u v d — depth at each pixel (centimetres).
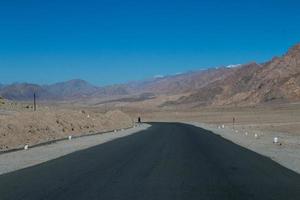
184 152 2934
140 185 1562
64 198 1321
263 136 5250
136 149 3200
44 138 4525
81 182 1634
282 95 18875
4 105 8094
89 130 6341
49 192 1424
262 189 1509
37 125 4725
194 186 1550
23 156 2748
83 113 7269
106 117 8294
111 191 1439
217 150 3131
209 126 8312
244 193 1427
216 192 1437
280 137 5056
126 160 2433
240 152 2991
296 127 7550
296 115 11588
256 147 3550
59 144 3853
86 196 1352
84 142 4100
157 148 3275
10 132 4000
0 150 3216
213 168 2084
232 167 2138
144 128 7525
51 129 5006
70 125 5831
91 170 2000
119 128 7688
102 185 1562
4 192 1429
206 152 2953
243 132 6188
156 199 1305
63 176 1805
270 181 1694
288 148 3456
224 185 1583
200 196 1362
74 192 1422
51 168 2089
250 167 2145
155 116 15212
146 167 2106
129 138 4669
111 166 2153
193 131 6181
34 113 5284
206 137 4797
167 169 2028
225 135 5322
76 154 2841
